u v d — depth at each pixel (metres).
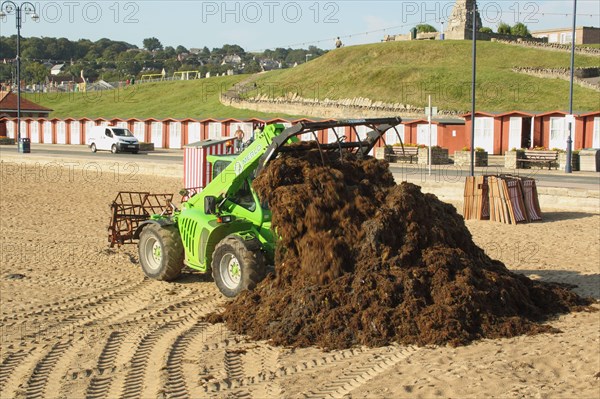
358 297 8.95
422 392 6.94
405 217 9.72
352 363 7.91
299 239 9.68
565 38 112.88
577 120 40.28
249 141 12.20
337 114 69.56
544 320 9.55
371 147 11.02
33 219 19.89
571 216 19.72
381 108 66.25
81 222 19.41
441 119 47.62
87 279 12.62
